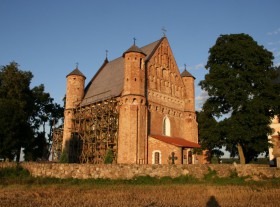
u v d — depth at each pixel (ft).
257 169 118.83
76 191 84.38
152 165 118.11
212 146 147.64
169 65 204.23
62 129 229.66
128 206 61.41
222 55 146.30
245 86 134.21
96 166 114.73
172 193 81.05
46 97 239.09
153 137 169.58
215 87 140.77
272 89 135.23
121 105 169.78
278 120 153.58
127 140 160.25
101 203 64.85
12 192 81.41
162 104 189.98
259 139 135.44
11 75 190.08
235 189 87.45
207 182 110.83
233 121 132.98
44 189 88.17
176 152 159.74
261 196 74.64
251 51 137.49
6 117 137.69
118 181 110.52
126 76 172.86
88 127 194.29
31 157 201.98
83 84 218.38
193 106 209.97
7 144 136.87
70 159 197.98
